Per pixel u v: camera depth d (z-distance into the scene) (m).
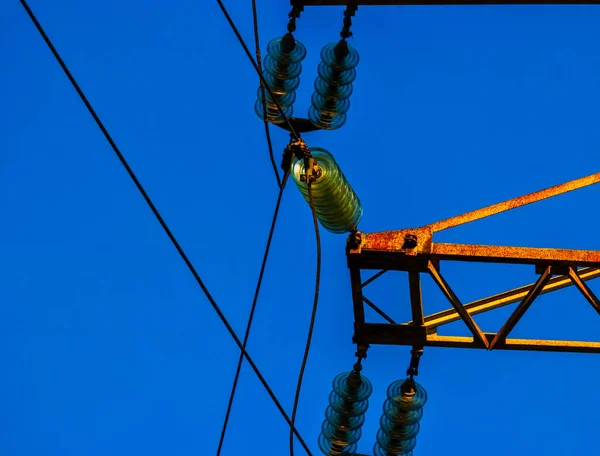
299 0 16.75
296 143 15.51
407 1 16.12
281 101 17.34
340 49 17.11
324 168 15.60
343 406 17.58
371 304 16.97
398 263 16.14
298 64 17.25
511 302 17.12
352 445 17.72
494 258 15.99
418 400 17.50
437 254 15.96
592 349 16.98
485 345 16.97
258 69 15.09
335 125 17.45
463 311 16.62
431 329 17.20
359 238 16.14
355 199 16.06
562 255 15.98
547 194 16.62
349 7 16.73
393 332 17.08
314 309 14.84
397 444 17.59
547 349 17.02
